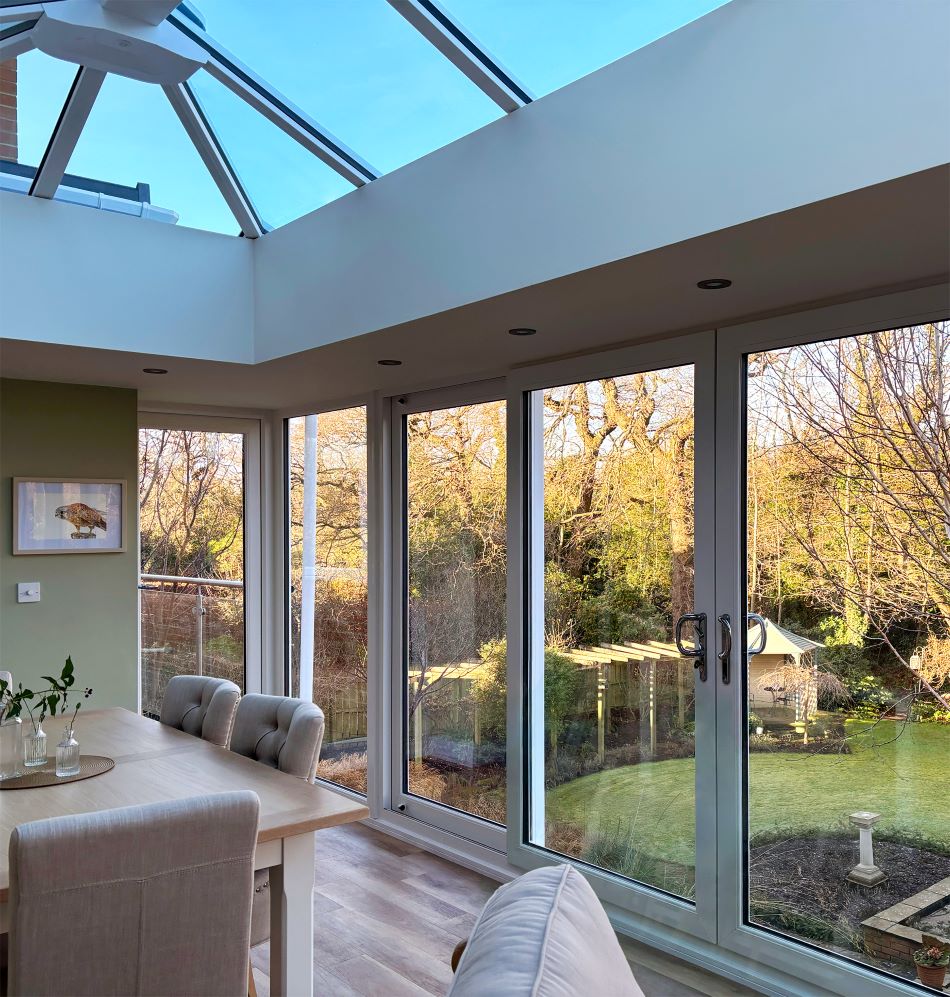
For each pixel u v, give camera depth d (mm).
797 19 2021
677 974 3232
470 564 4453
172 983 1952
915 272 2586
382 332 3389
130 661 4926
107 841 1832
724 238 2248
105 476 4855
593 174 2502
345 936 3561
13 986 1799
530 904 1232
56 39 2691
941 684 2674
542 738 3947
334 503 5395
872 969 2818
